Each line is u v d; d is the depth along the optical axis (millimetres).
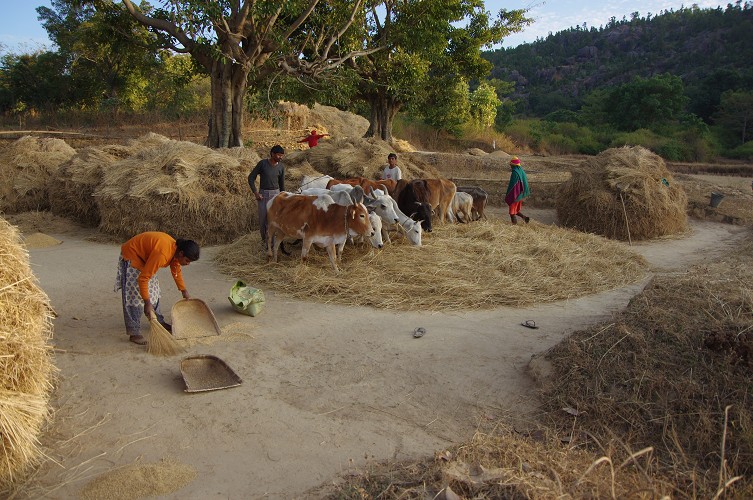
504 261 8383
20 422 3355
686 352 4574
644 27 122062
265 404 4598
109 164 11562
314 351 5672
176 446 3959
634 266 9297
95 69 27703
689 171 30438
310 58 19859
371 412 4523
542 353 5344
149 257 5438
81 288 7508
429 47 20094
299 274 7672
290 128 26234
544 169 23578
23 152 12969
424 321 6590
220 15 13742
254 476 3645
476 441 3861
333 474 3678
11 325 3604
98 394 4656
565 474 3416
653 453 3875
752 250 10664
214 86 15867
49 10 27719
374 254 8422
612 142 39125
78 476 3588
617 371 4590
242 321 6391
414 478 3559
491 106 35188
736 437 3826
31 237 10070
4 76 27469
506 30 25109
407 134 31906
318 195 7812
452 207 11727
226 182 10508
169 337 5469
